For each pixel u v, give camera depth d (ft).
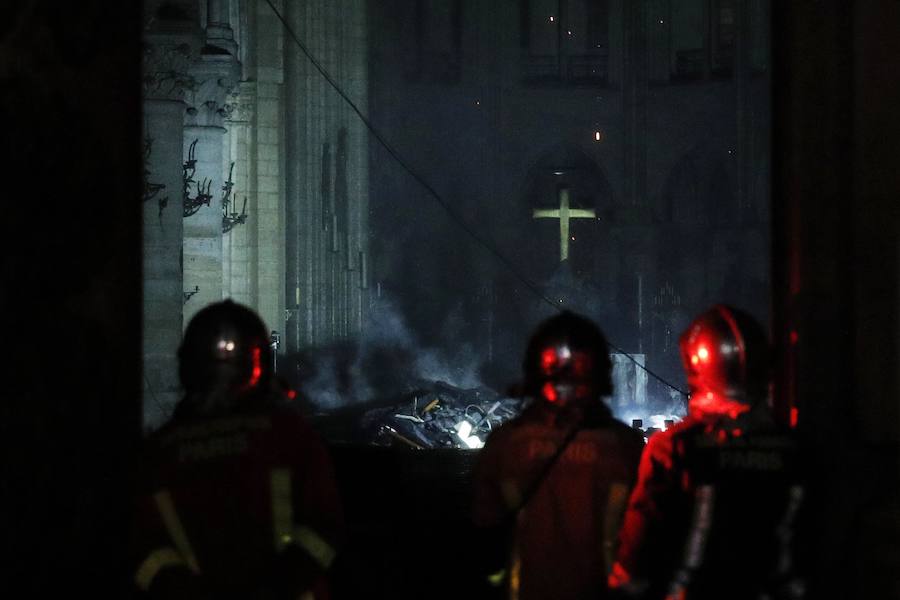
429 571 45.11
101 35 28.14
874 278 32.37
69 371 26.84
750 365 28.48
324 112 203.41
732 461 27.84
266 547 26.84
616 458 29.48
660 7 277.23
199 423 27.50
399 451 59.98
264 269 175.73
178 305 120.57
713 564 27.55
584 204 281.74
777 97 35.04
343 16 212.43
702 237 274.16
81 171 26.99
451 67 275.59
